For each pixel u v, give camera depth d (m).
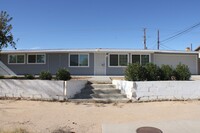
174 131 6.02
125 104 9.62
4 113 7.84
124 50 21.19
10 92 10.52
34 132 5.91
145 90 10.16
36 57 22.12
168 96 10.28
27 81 10.38
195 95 10.44
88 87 12.46
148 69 11.44
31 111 8.18
